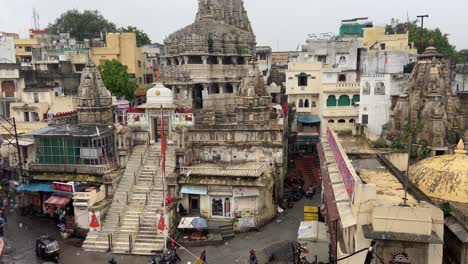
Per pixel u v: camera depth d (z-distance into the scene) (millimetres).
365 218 15062
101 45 69375
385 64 51844
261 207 31547
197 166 33625
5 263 25922
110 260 25906
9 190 38531
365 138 32625
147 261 26500
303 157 48656
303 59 57750
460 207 17375
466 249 15156
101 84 39062
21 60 71750
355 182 15555
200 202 31547
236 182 30531
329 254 23500
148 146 35938
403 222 14328
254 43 48750
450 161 19672
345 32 72000
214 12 48312
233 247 28078
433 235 14094
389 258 14680
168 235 28594
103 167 32156
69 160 33188
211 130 35688
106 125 36125
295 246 27625
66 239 29938
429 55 29469
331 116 48438
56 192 31719
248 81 38062
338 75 53688
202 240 28547
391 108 40781
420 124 27438
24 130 40750
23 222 33281
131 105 55875
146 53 71562
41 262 26156
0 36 67938
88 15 82500
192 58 44031
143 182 32594
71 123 40688
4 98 49125
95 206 29719
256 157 35469
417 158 25359
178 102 42438
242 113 37875
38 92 45531
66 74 57375
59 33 76188
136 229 29078
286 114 44594
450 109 29062
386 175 21141
